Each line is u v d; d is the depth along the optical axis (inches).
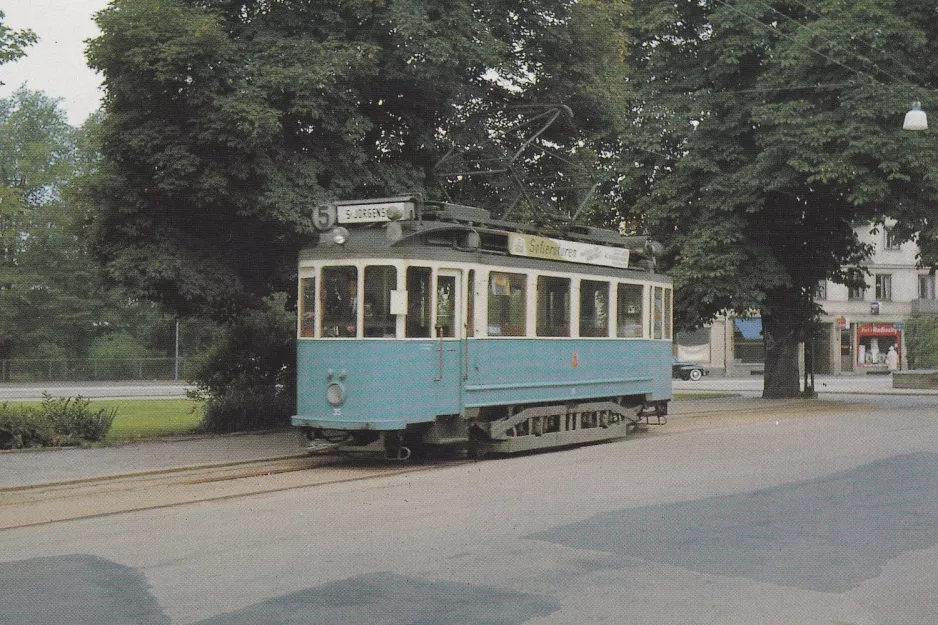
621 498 455.5
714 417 976.9
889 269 2642.7
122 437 751.7
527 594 286.2
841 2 1034.1
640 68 1190.3
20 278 2201.0
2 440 667.4
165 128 684.7
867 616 265.7
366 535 370.9
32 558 337.4
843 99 1025.5
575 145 881.5
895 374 1706.4
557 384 676.7
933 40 1064.2
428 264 581.6
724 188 1097.4
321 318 594.9
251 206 701.3
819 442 700.0
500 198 848.3
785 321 1312.7
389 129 783.7
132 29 655.8
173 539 367.2
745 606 274.8
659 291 812.0
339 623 256.8
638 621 260.4
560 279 682.8
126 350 2365.9
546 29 812.6
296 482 522.0
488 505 437.1
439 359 586.9
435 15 722.2
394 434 585.0
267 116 652.1
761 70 1125.7
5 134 2247.8
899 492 470.6
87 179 705.6
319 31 718.5
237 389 833.5
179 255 712.4
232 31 726.5
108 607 273.7
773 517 406.3
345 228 597.0
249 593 287.3
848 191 1050.7
